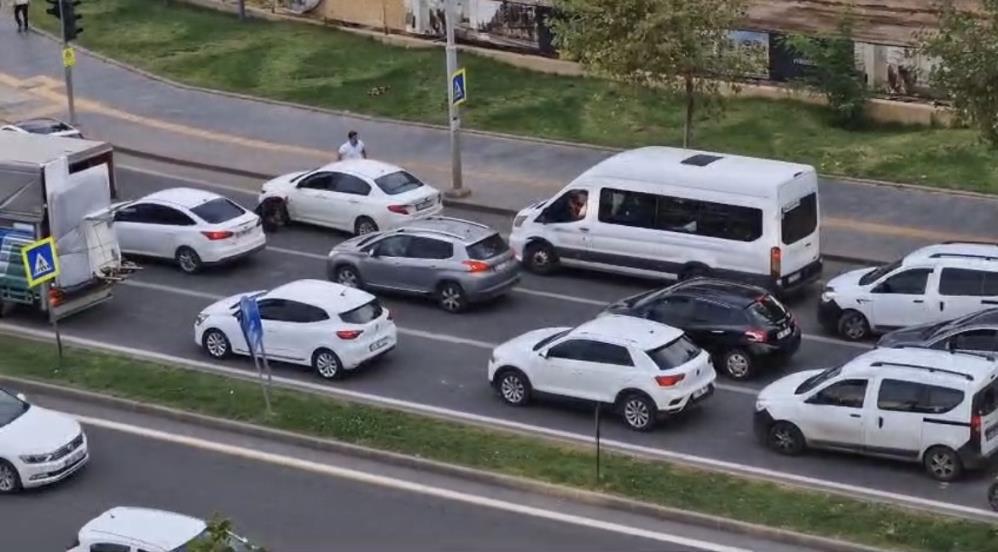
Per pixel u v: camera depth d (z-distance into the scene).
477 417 28.66
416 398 29.50
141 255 36.53
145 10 56.41
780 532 24.09
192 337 32.56
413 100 47.09
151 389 29.81
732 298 30.06
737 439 27.64
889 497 25.27
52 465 26.48
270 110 47.00
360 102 47.22
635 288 34.62
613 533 24.61
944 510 24.70
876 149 41.66
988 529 23.69
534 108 45.97
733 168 33.59
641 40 37.19
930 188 39.28
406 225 34.66
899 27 48.81
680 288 30.67
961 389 25.47
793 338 30.11
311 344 30.31
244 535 24.84
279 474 26.89
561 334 29.20
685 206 33.50
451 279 33.34
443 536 24.70
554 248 35.28
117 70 50.78
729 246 33.06
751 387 29.64
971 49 33.19
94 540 22.42
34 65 51.56
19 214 32.81
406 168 42.19
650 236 33.94
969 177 39.69
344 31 53.06
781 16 50.72
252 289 35.00
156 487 26.58
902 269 31.12
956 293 30.56
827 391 26.50
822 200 39.03
